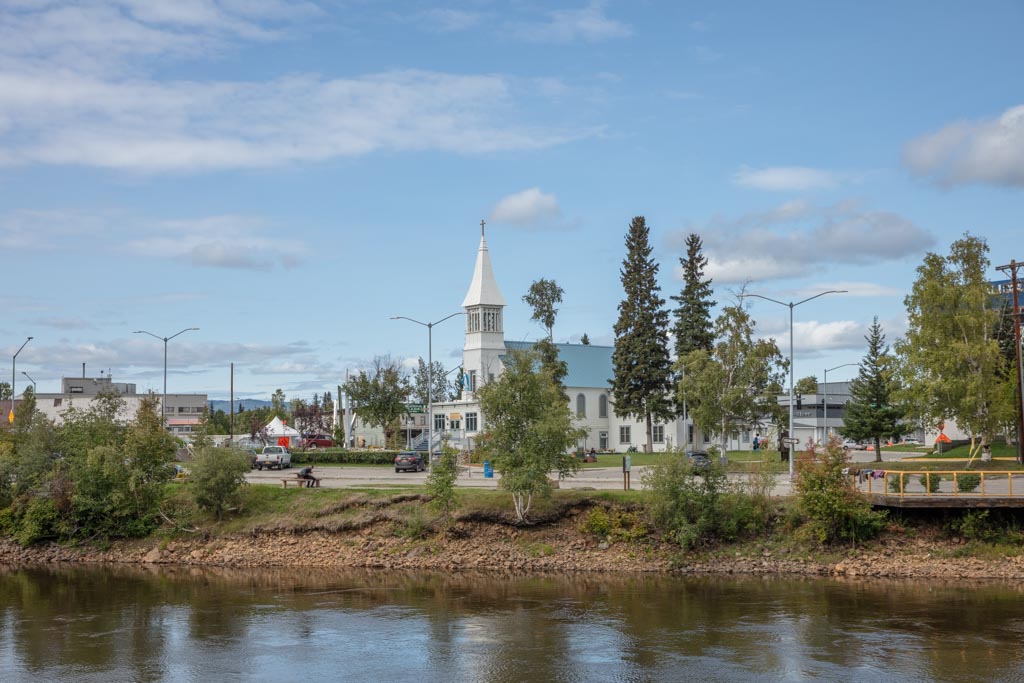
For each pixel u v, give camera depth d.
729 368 82.38
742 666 30.16
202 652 33.62
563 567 49.06
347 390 118.62
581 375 117.06
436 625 36.88
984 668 29.44
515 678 29.70
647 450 107.12
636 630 35.19
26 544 58.91
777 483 57.44
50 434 63.12
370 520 54.72
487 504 53.28
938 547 45.53
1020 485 52.97
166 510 59.66
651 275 106.19
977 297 72.44
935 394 72.62
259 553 54.53
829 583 43.28
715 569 46.94
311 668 31.38
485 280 119.12
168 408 173.25
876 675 28.94
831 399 158.25
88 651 34.00
